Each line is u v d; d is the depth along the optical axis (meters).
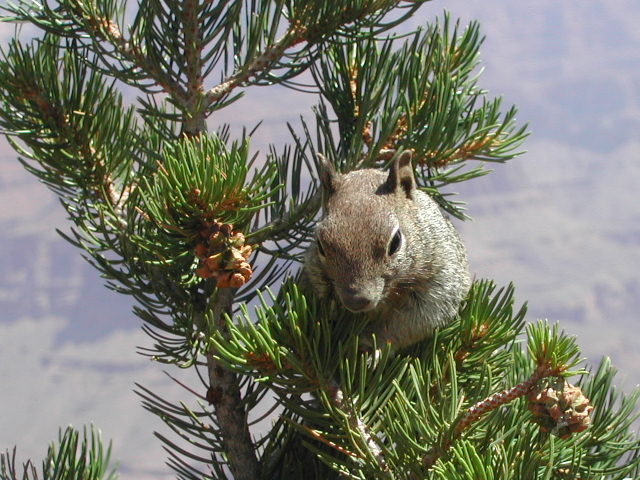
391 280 0.71
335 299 0.72
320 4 0.72
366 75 0.74
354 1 0.73
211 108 0.72
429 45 0.74
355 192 0.72
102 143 0.73
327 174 0.72
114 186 0.75
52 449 0.68
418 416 0.61
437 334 0.69
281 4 0.71
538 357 0.60
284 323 0.66
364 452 0.63
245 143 0.65
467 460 0.58
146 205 0.66
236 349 0.64
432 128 0.72
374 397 0.64
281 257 0.73
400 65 0.73
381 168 0.77
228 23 0.71
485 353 0.70
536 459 0.58
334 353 0.68
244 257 0.65
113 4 0.72
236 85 0.72
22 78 0.72
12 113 0.73
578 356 0.60
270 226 0.68
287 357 0.64
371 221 0.70
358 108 0.75
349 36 0.73
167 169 0.65
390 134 0.74
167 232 0.67
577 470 0.61
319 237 0.70
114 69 0.71
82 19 0.71
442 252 0.74
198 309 0.71
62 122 0.73
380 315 0.74
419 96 0.74
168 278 0.69
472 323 0.70
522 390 0.60
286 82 0.74
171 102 0.72
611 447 0.66
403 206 0.73
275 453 0.71
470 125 0.74
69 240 0.71
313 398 0.72
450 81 0.73
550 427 0.60
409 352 0.75
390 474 0.62
